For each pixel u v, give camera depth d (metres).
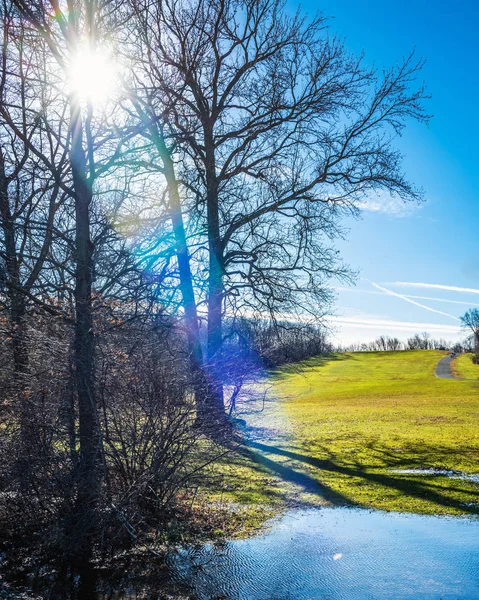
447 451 13.81
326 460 13.25
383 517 8.55
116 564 6.82
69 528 7.00
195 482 8.31
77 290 8.07
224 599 5.81
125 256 8.54
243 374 8.64
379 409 26.25
